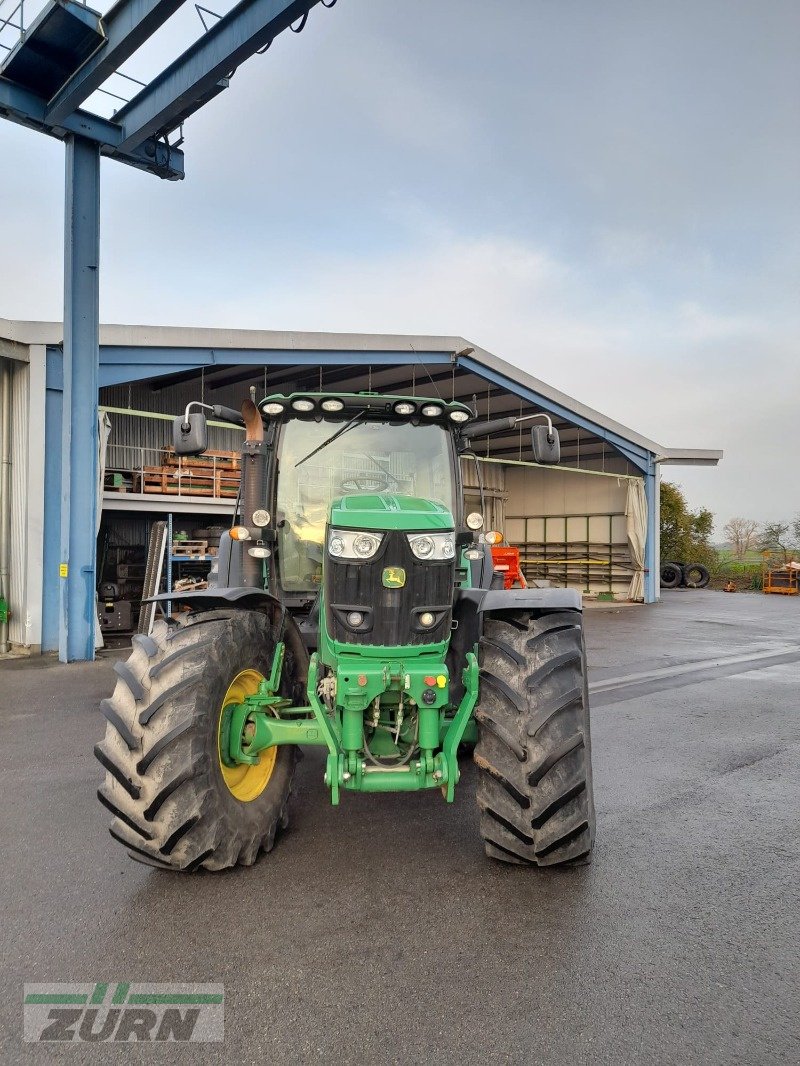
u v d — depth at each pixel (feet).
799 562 84.38
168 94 27.68
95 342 30.71
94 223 30.68
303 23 22.99
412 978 7.95
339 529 10.11
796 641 38.40
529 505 73.87
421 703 9.84
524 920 9.21
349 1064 6.67
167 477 40.63
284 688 11.87
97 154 30.73
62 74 27.91
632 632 42.50
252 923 9.12
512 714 10.00
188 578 42.04
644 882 10.30
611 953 8.46
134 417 46.19
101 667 28.63
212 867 10.16
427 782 9.90
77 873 10.55
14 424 32.63
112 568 43.57
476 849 11.44
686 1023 7.22
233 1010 7.43
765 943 8.71
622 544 67.05
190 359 37.14
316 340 41.01
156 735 9.56
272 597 11.59
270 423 13.89
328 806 13.42
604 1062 6.68
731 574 97.35
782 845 11.67
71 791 14.20
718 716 20.88
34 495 31.78
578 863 10.44
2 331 30.78
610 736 18.57
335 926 9.05
